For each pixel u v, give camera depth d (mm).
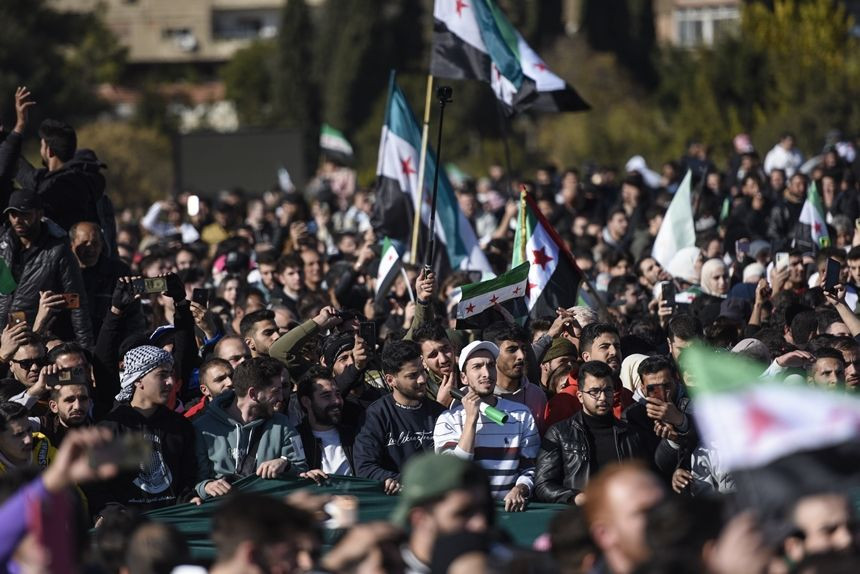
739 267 18500
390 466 10641
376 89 73125
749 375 5285
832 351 11391
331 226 26938
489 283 12539
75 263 12641
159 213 25625
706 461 10094
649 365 10461
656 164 56344
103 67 87000
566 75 71250
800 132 43500
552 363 12219
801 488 5254
